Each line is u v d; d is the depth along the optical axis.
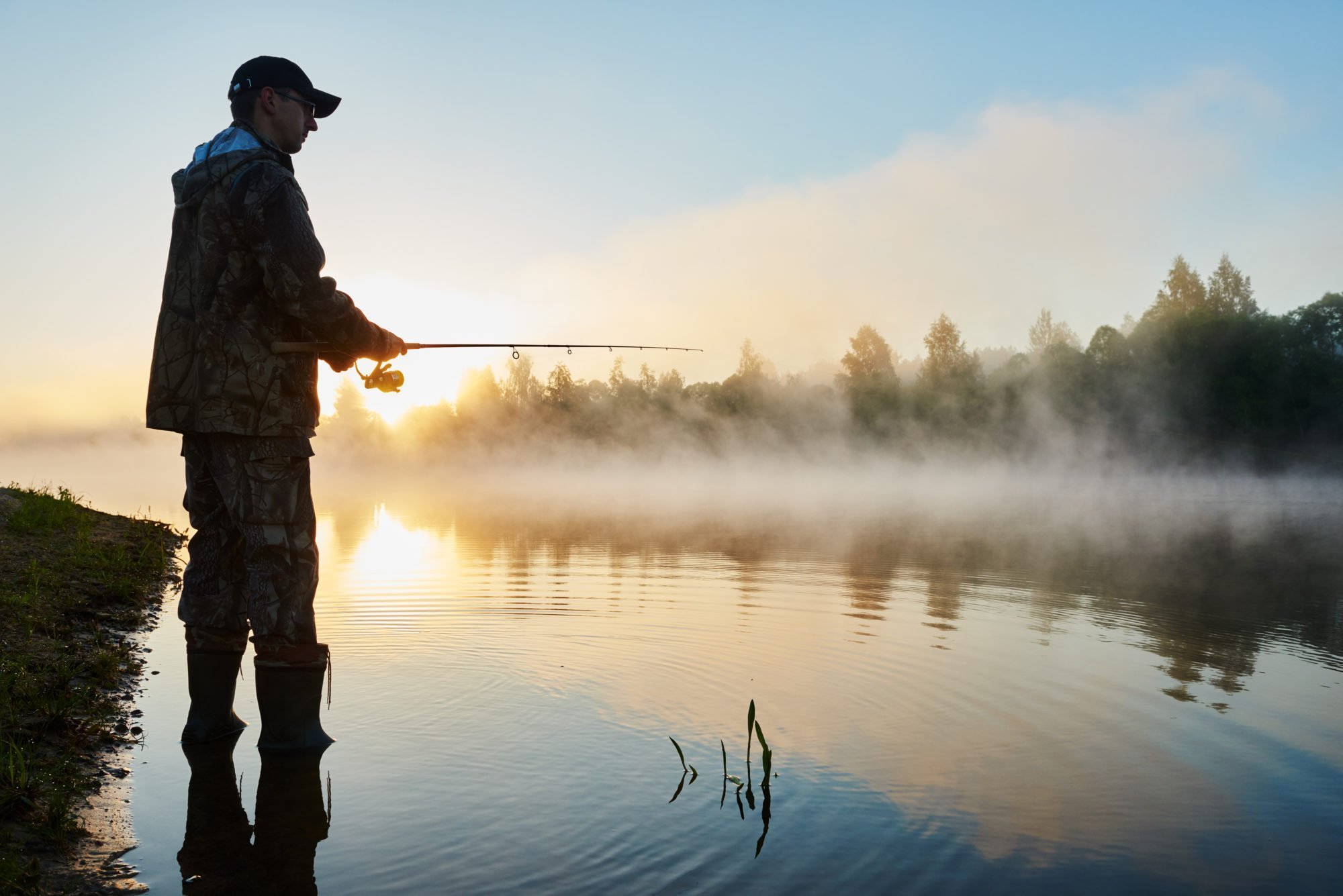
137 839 2.67
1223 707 4.23
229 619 3.62
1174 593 7.96
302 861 2.54
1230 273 67.31
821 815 2.93
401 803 2.96
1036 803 3.06
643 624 6.02
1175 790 3.19
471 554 10.55
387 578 8.30
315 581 3.57
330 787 3.10
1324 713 4.13
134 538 8.92
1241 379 60.69
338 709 4.00
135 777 3.17
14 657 4.25
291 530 3.49
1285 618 6.66
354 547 11.54
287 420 3.48
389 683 4.43
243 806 2.92
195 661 3.60
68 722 3.56
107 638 5.02
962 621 6.31
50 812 2.72
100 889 2.36
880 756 3.49
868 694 4.36
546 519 17.69
